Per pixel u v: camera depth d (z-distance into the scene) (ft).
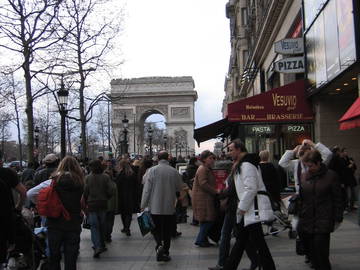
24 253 26.76
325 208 25.20
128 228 47.42
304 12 67.87
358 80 49.32
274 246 37.50
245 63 185.16
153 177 34.83
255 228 25.39
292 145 68.54
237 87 225.35
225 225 30.32
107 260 35.29
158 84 341.21
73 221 26.00
